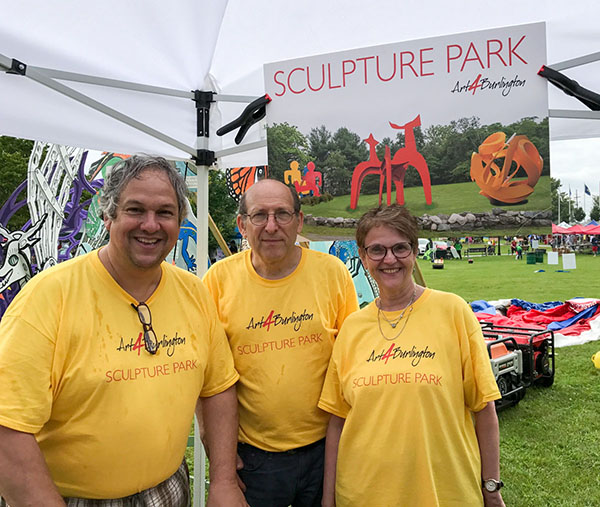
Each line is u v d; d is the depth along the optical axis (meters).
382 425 1.79
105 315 1.65
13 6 1.86
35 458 1.47
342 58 2.39
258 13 2.43
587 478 4.12
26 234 7.02
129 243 1.63
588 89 2.36
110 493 1.61
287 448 2.11
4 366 1.46
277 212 2.05
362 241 1.95
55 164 7.62
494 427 1.86
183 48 2.48
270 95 2.50
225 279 2.29
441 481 1.74
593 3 2.10
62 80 2.30
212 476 1.96
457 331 1.87
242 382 2.14
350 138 2.40
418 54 2.29
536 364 6.17
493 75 2.20
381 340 1.91
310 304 2.18
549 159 2.16
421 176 2.32
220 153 2.94
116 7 2.07
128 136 2.85
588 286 16.23
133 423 1.61
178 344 1.78
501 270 22.38
